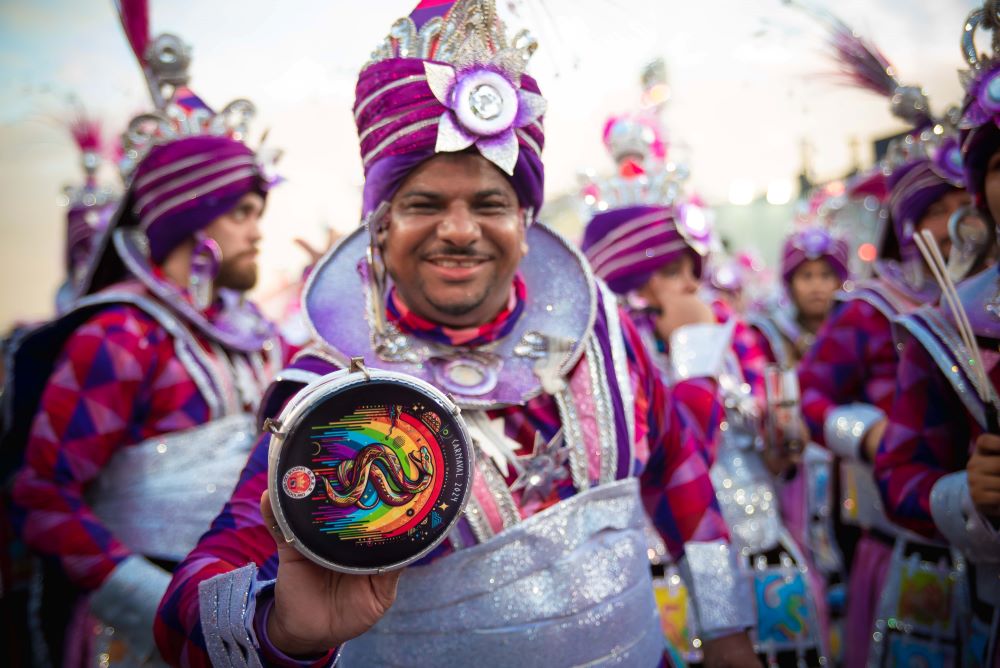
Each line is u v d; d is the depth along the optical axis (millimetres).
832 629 3359
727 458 2604
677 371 2189
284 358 2430
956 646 2246
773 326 3930
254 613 979
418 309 1259
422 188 1192
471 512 1188
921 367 1651
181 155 2133
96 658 2062
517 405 1268
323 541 917
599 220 2488
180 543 1993
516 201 1252
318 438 925
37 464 1891
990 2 1467
